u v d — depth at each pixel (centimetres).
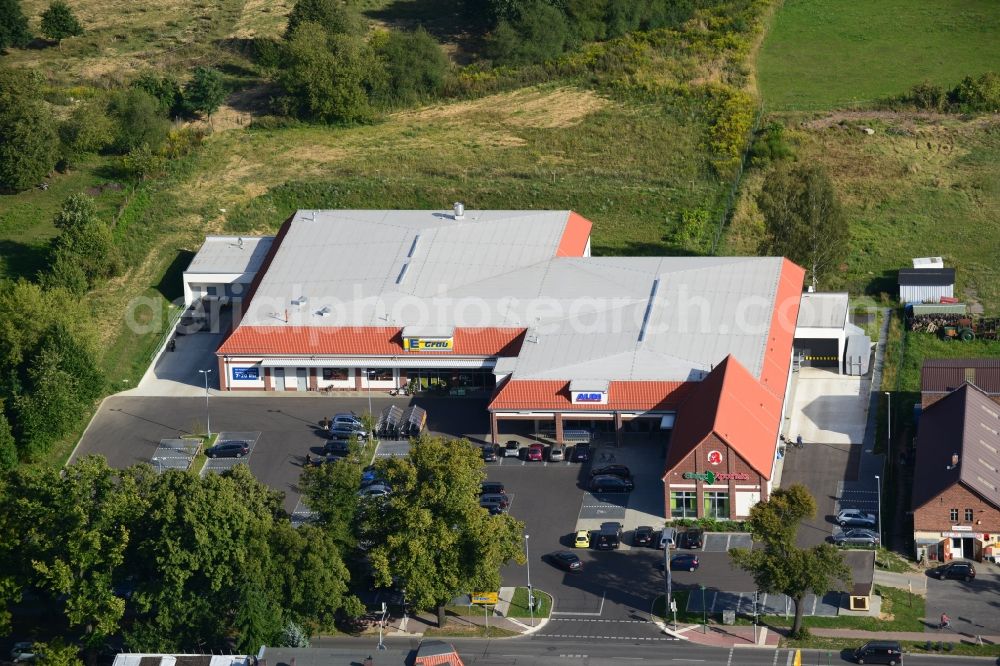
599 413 17400
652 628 14400
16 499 14750
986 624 14212
